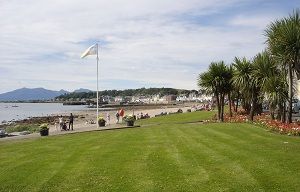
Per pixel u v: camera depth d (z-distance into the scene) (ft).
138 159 57.57
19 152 74.28
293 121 103.50
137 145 74.33
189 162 53.26
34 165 57.16
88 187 42.93
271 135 79.00
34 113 531.91
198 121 159.53
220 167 49.03
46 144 86.33
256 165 48.83
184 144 71.97
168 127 117.39
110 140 86.38
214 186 40.57
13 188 44.06
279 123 89.71
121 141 82.99
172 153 61.72
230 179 42.88
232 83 135.13
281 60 88.84
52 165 56.34
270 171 45.29
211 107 307.37
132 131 111.04
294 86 104.17
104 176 47.37
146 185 42.27
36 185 44.83
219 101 139.64
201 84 140.15
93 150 69.82
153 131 104.99
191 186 41.06
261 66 112.06
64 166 55.06
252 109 122.01
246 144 66.90
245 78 121.39
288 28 86.94
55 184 44.83
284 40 86.63
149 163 53.93
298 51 86.28
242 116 133.59
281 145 64.18
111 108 632.79
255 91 121.08
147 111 428.15
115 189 41.42
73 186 43.62
